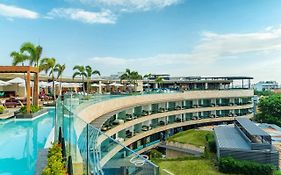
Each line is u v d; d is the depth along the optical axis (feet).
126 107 126.21
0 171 35.96
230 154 90.79
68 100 60.34
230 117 227.61
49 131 65.31
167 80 294.87
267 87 620.49
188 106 209.15
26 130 67.21
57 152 33.53
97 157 19.25
